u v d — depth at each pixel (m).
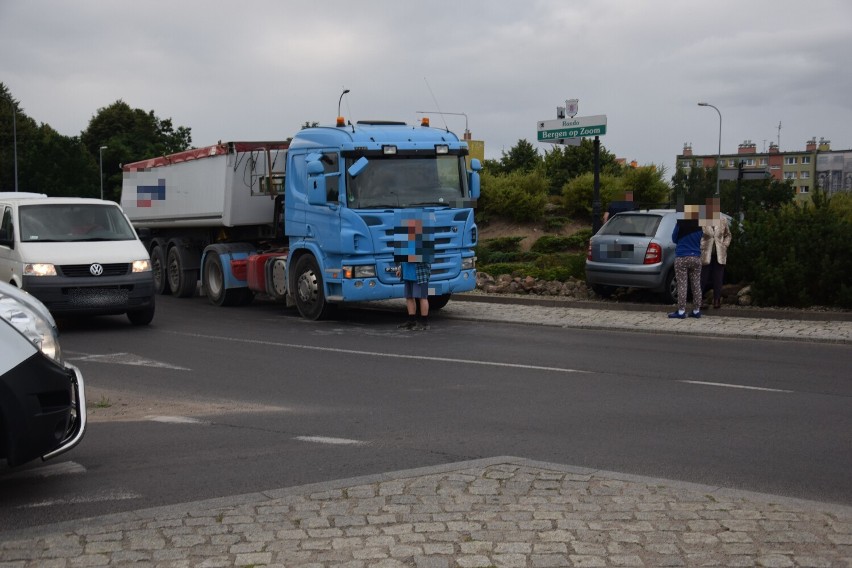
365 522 5.48
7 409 5.83
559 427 8.35
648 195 34.19
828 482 6.57
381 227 15.80
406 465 7.07
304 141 16.91
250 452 7.54
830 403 9.39
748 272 17.64
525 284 20.31
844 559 4.86
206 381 11.01
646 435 8.02
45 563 4.93
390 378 11.07
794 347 13.30
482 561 4.86
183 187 21.20
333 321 16.95
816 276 16.42
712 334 14.52
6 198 17.91
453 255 16.41
